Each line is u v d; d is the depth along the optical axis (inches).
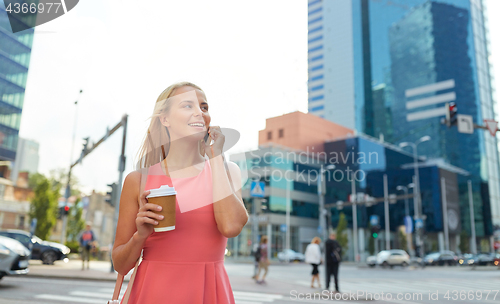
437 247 2074.3
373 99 3036.4
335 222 1891.0
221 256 43.9
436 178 2101.4
